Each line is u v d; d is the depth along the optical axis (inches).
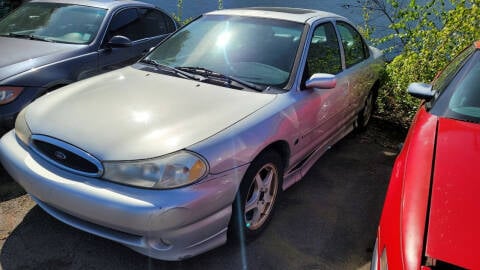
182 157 93.4
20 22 202.4
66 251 109.6
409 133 116.5
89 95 118.8
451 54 215.6
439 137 98.3
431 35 221.3
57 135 101.8
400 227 75.3
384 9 271.7
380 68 205.6
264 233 122.5
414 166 89.7
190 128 101.3
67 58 172.2
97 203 91.8
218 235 102.8
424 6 225.8
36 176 100.1
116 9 207.6
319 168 167.5
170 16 255.1
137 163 92.4
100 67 188.2
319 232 124.8
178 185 91.8
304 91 132.9
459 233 70.5
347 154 182.9
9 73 150.8
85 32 192.1
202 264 108.0
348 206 140.2
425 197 79.4
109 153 94.6
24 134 110.1
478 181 82.1
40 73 157.6
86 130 101.3
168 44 155.5
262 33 143.9
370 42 259.3
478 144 94.6
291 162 129.9
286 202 140.1
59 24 196.1
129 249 111.8
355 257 115.1
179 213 90.9
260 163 111.4
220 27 150.9
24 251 108.5
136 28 219.3
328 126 154.4
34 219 121.4
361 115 197.0
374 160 178.1
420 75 221.3
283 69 133.0
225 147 99.3
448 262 65.7
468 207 75.7
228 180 99.3
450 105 112.3
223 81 128.3
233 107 113.7
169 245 95.3
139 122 103.3
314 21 149.0
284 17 149.6
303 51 137.0
